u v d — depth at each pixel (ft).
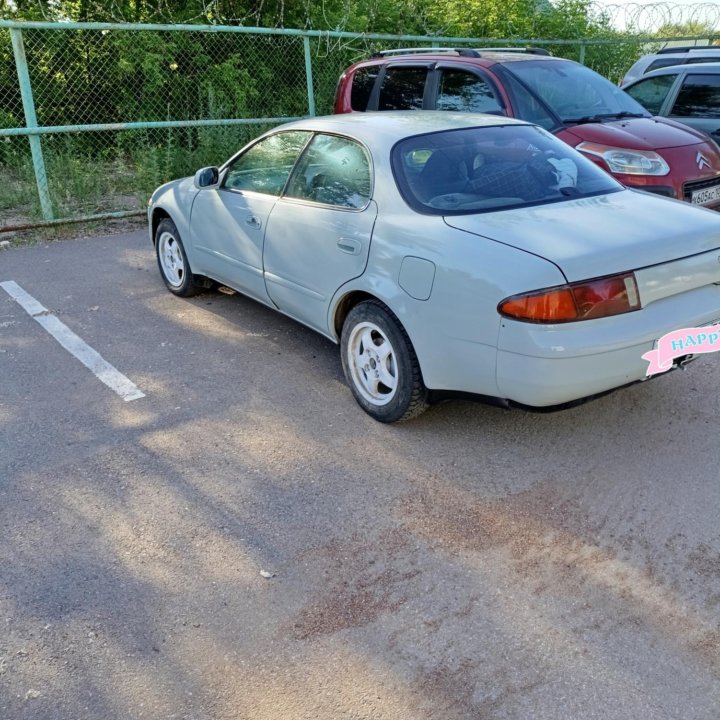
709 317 11.96
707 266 12.00
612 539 10.64
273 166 16.42
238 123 31.94
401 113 16.06
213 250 18.42
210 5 35.94
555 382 10.88
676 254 11.66
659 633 8.96
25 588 9.88
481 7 43.39
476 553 10.41
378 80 27.71
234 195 17.34
